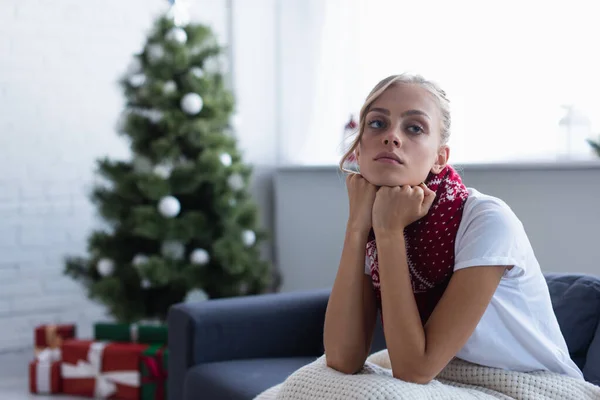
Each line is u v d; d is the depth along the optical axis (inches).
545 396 43.6
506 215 43.8
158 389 104.8
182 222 112.2
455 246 44.6
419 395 39.8
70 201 140.7
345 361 45.5
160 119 111.6
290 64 139.5
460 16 109.6
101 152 143.3
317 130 135.0
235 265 113.5
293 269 134.3
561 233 90.7
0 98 133.6
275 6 142.2
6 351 135.4
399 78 45.0
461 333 42.0
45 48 137.3
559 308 61.5
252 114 139.6
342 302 46.2
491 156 105.9
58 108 139.0
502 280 44.4
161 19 116.2
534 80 100.5
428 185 46.0
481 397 42.1
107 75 143.4
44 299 138.8
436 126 44.9
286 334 82.0
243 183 118.2
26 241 136.9
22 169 136.1
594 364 57.3
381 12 122.3
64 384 110.6
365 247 46.7
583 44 94.8
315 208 130.1
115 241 115.6
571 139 93.7
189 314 78.1
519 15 102.0
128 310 112.5
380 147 44.2
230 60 138.6
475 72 107.7
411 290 43.3
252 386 68.7
